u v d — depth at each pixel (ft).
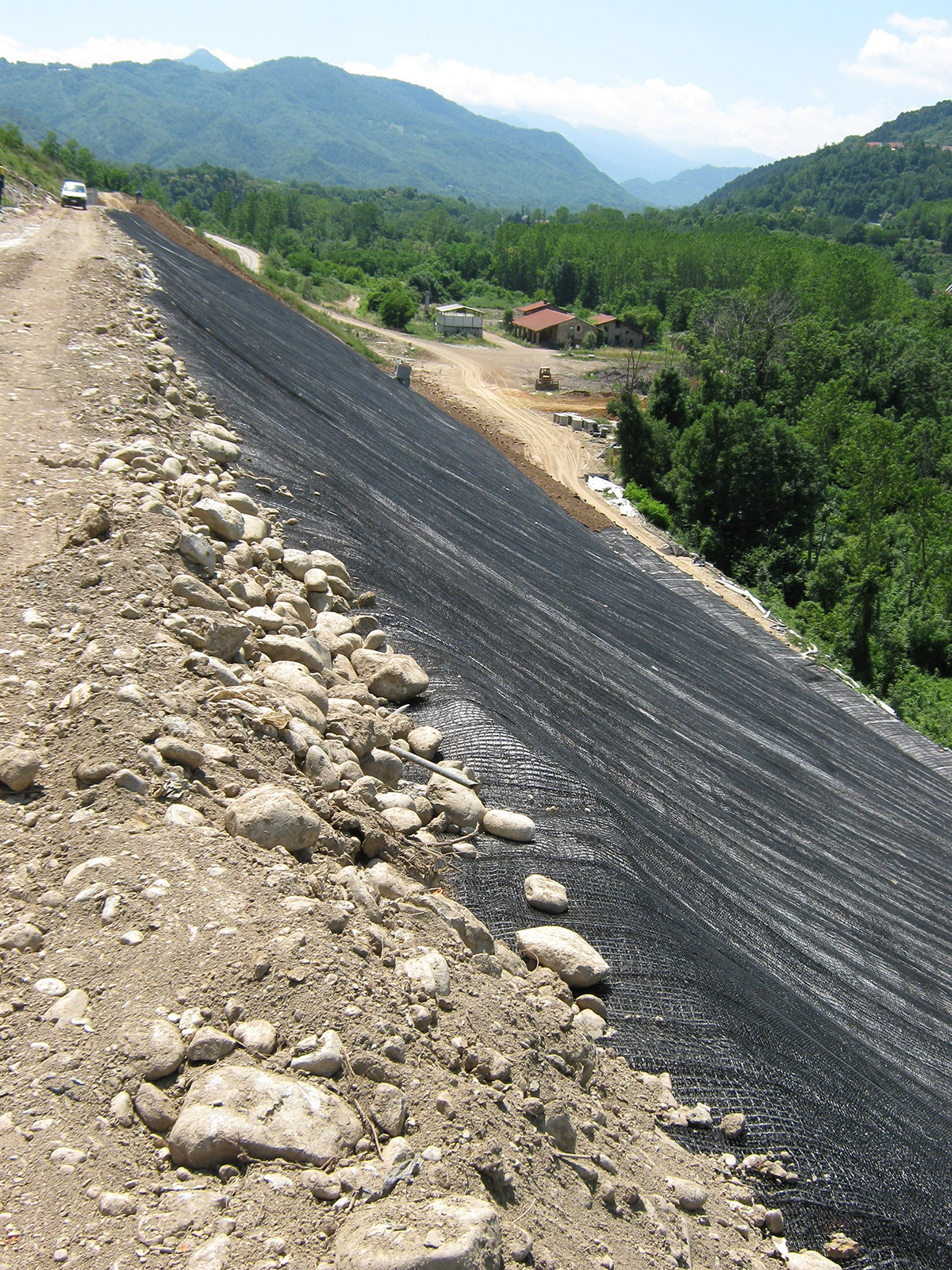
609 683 50.16
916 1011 32.09
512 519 79.92
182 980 14.23
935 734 95.45
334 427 73.87
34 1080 12.31
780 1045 26.25
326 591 39.22
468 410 176.24
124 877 16.01
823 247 365.61
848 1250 20.49
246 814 18.65
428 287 396.78
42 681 21.67
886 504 135.64
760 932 32.63
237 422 57.82
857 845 44.32
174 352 63.10
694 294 360.48
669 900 31.17
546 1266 12.86
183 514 33.88
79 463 35.04
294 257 376.68
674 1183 18.33
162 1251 10.68
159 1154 11.98
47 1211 10.77
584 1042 20.24
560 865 29.14
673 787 40.86
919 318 295.48
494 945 22.76
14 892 15.62
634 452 147.33
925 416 208.13
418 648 41.24
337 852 20.59
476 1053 16.02
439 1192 12.64
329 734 26.66
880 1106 25.71
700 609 83.05
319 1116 12.80
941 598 125.39
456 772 30.50
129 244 99.71
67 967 14.21
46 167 220.02
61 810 17.71
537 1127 15.92
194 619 25.62
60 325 56.39
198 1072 13.00
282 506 48.03
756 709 59.88
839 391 172.86
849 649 109.81
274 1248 11.03
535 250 443.32
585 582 69.82
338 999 14.84
